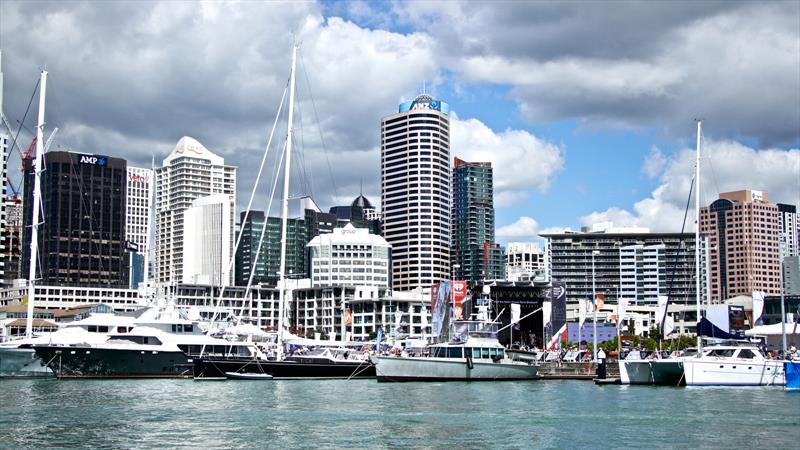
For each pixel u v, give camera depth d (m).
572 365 141.75
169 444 65.19
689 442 66.62
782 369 111.81
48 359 124.88
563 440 67.62
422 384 119.75
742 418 79.06
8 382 119.69
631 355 125.94
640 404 90.75
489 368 126.94
